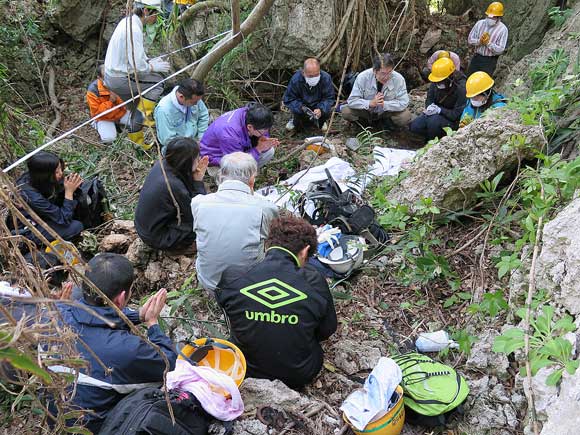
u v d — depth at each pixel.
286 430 2.50
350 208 3.70
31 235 3.61
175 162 3.54
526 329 2.37
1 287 1.88
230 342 2.73
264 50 6.02
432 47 6.86
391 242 3.65
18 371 1.68
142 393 2.30
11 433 2.41
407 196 3.70
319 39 5.87
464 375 2.78
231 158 3.17
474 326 2.99
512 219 3.29
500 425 2.53
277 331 2.58
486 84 4.52
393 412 2.45
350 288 3.39
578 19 5.40
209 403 2.32
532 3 6.30
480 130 3.56
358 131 5.92
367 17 6.00
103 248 3.92
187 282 3.38
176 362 2.43
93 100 5.41
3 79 5.18
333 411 2.61
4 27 6.27
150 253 3.79
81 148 5.47
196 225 3.07
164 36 5.43
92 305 2.44
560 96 3.73
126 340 2.38
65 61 6.87
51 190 3.75
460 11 7.46
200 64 4.79
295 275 2.64
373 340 3.05
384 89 5.56
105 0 6.85
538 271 2.76
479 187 3.59
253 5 5.82
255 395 2.58
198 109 4.88
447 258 3.44
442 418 2.54
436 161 3.63
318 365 2.72
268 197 4.35
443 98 5.38
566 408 2.08
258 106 4.30
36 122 5.36
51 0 6.54
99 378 2.34
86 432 1.73
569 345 2.20
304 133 5.92
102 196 4.29
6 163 4.46
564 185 3.12
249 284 2.63
